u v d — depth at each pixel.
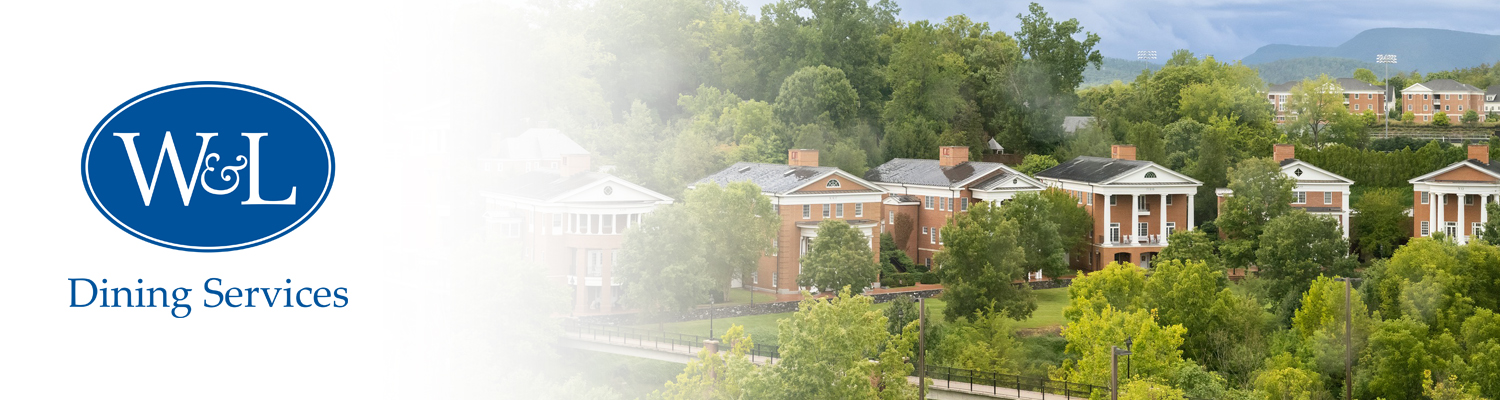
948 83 162.12
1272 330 77.88
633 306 90.62
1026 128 159.75
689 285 84.81
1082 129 157.12
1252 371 69.06
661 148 130.88
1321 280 73.81
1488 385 62.53
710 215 95.44
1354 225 121.94
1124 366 62.00
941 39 186.00
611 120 151.88
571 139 122.38
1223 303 73.31
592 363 73.38
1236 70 188.50
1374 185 136.38
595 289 92.19
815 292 102.81
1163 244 120.69
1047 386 66.25
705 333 82.00
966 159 123.19
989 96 163.50
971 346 71.06
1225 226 112.50
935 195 119.31
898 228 120.31
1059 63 166.88
